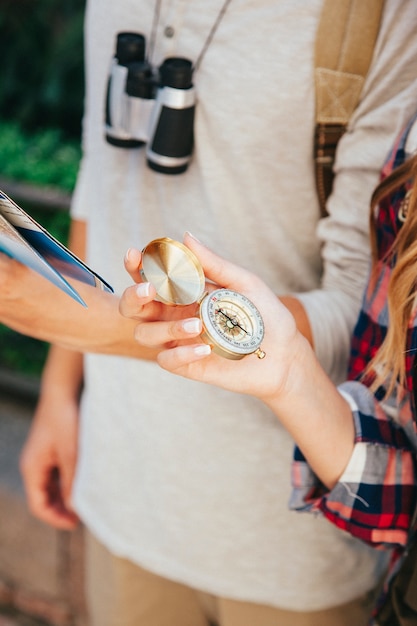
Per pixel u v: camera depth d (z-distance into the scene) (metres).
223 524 1.35
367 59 1.14
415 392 1.01
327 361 1.18
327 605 1.37
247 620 1.41
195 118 1.23
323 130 1.19
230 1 1.17
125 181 1.33
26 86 3.68
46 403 1.65
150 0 1.25
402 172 1.02
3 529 2.37
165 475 1.37
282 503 1.32
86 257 1.54
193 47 1.22
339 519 1.10
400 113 1.11
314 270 1.33
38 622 2.44
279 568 1.35
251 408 1.29
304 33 1.15
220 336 0.86
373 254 1.10
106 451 1.46
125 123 1.25
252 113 1.19
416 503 1.09
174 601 1.53
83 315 1.04
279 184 1.24
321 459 1.06
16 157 3.01
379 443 1.06
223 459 1.32
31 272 1.01
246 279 0.94
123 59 1.22
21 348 2.80
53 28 3.65
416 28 1.10
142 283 0.85
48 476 1.66
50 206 2.66
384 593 1.12
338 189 1.21
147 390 1.35
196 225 1.29
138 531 1.45
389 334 1.03
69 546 2.29
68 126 3.65
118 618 1.57
